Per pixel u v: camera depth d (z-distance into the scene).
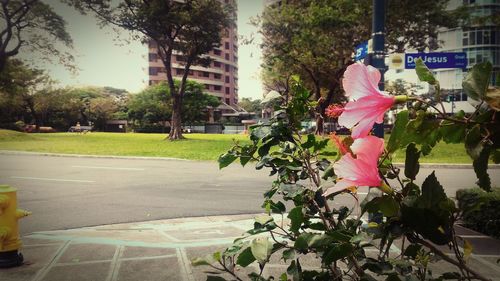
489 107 0.87
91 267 4.20
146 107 69.38
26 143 26.91
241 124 74.62
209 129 72.56
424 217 0.89
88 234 5.47
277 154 1.54
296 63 28.02
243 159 1.62
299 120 1.56
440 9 25.11
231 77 102.12
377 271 1.08
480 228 5.28
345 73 0.85
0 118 62.25
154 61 87.25
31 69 40.78
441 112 0.89
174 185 9.84
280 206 1.53
